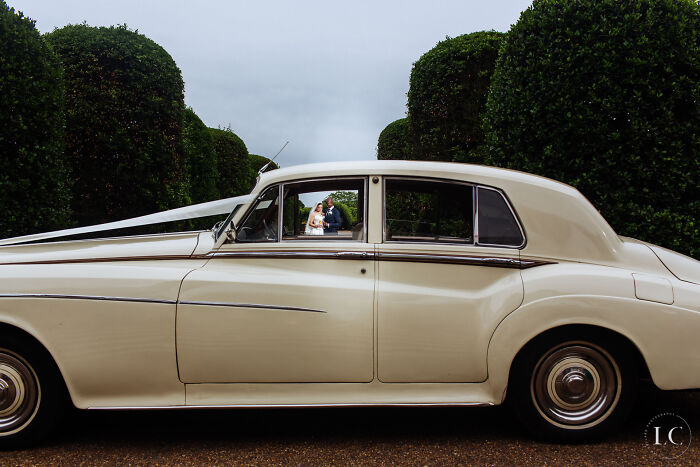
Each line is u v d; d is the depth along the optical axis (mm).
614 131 4082
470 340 2598
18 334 2510
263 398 2600
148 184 7387
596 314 2510
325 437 2773
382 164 2861
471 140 7008
